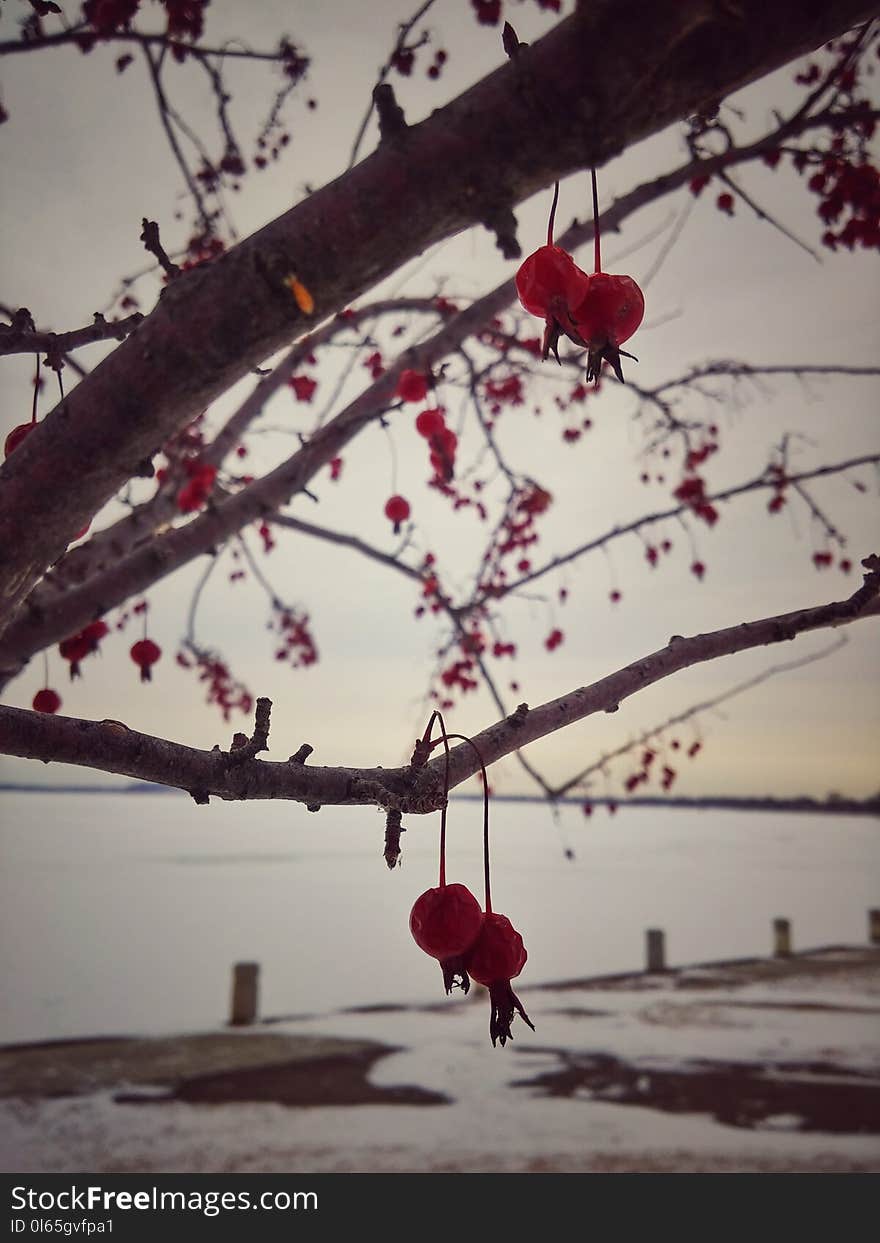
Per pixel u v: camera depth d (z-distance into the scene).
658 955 13.49
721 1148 6.08
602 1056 8.56
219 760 1.17
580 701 1.46
